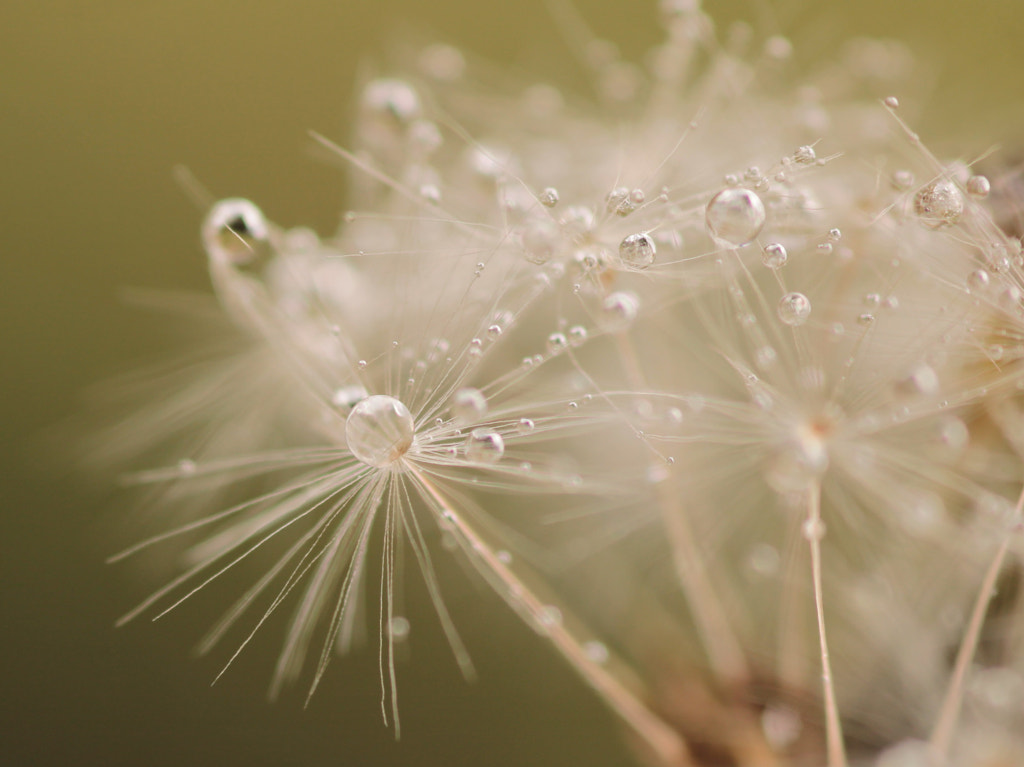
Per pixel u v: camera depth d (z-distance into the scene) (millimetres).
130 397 90
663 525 83
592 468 82
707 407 77
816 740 77
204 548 81
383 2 104
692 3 86
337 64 102
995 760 76
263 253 81
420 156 83
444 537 80
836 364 77
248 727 91
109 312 97
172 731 91
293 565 90
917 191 76
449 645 90
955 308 76
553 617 79
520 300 78
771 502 80
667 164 81
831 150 82
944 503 78
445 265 79
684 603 83
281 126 101
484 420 76
